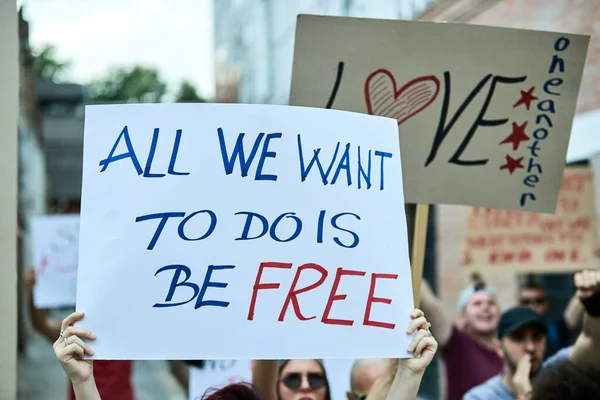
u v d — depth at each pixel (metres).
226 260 2.51
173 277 2.48
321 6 14.01
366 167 2.66
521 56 3.44
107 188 2.53
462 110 3.44
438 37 3.37
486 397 4.29
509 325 4.23
